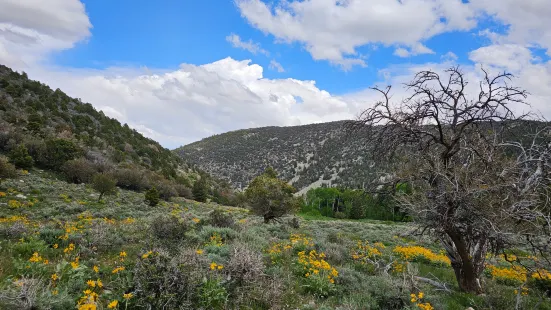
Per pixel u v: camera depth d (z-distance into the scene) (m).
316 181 156.12
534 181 6.42
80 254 6.94
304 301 5.34
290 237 12.92
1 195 22.39
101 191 29.70
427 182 7.04
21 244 6.89
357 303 5.30
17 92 64.44
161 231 8.70
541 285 8.39
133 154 71.44
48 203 23.44
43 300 3.53
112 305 3.51
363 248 11.95
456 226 6.63
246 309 4.60
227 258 6.11
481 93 6.58
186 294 4.21
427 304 5.04
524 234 6.26
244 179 177.25
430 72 6.79
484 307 6.21
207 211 39.00
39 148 37.78
